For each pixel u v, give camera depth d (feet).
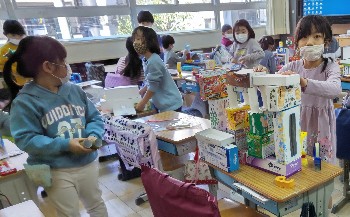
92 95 9.60
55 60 4.33
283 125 3.77
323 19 5.04
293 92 3.76
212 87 4.61
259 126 4.06
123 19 18.17
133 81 10.37
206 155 4.63
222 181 4.59
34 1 15.44
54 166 4.56
